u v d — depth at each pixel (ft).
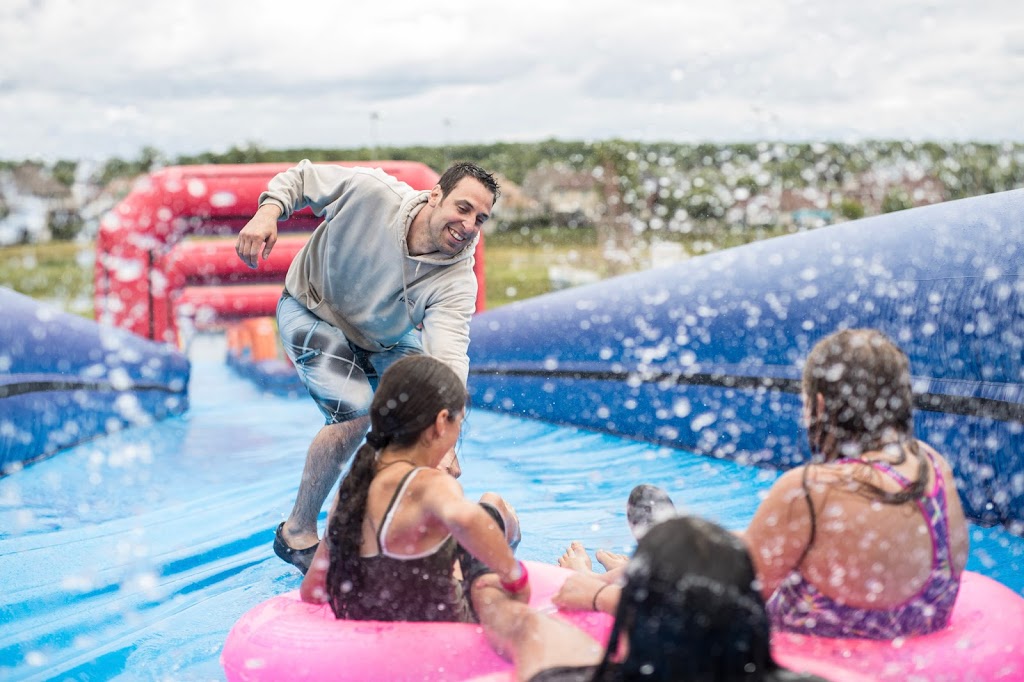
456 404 6.95
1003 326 9.44
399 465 6.83
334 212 9.66
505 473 14.16
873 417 6.07
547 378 19.63
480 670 5.89
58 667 7.03
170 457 16.79
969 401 9.81
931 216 10.99
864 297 11.44
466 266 9.64
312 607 7.07
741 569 4.41
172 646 7.47
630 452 15.33
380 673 5.92
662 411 15.55
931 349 10.41
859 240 12.00
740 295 13.87
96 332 18.98
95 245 24.64
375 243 9.43
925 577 5.86
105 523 11.46
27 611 8.19
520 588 6.39
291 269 10.20
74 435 17.08
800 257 12.97
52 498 12.76
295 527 9.46
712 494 11.71
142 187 24.61
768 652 4.46
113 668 7.02
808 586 6.01
